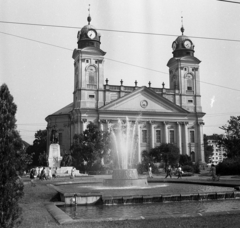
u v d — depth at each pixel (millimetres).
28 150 112500
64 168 54469
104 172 63281
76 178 43062
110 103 82000
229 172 52781
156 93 86312
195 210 16922
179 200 20281
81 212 16781
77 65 84438
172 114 87562
